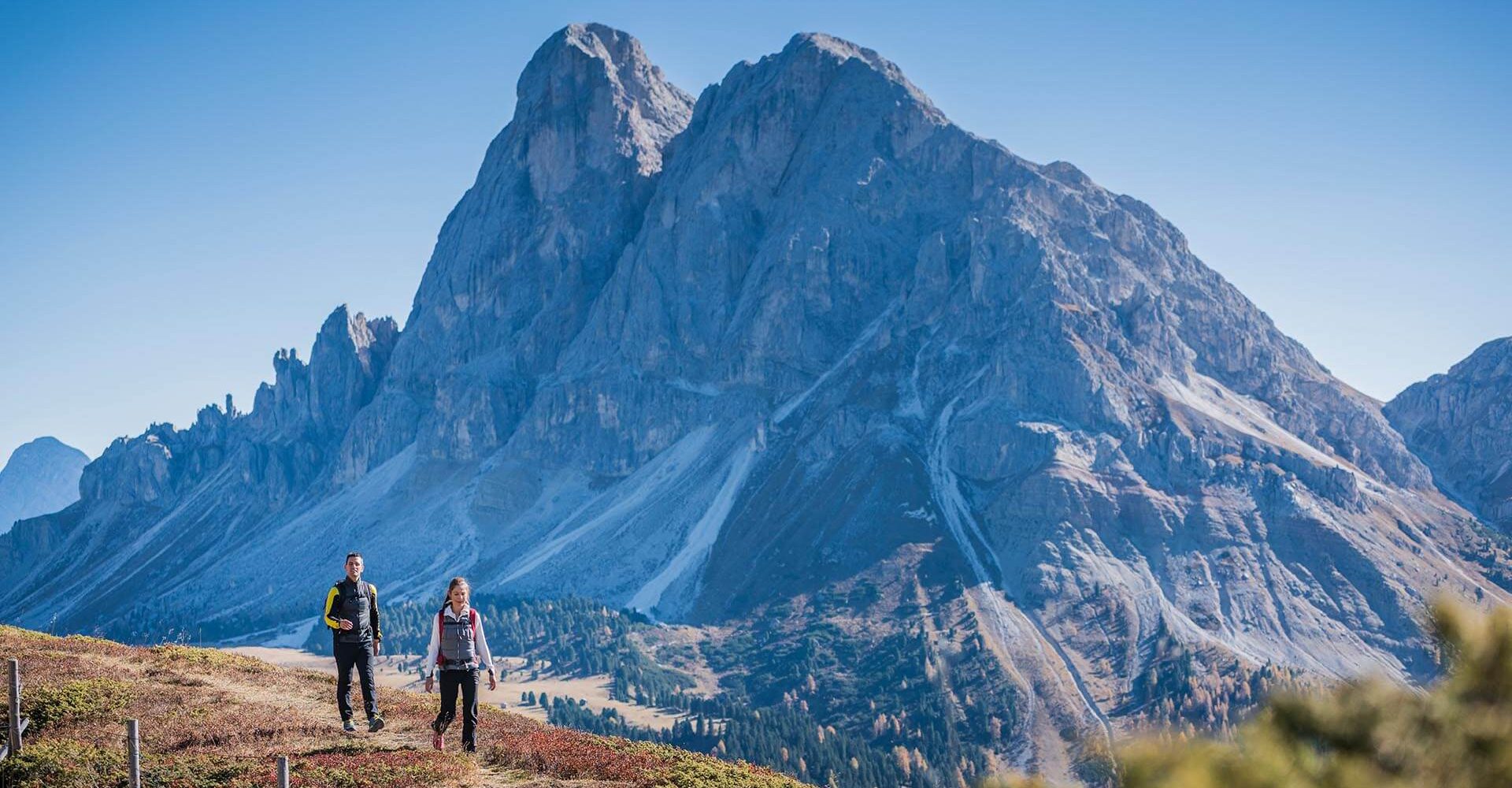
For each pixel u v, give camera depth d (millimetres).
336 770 27141
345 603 32031
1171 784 7578
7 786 26625
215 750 29328
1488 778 7344
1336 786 7430
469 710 30078
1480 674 7719
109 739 30234
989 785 10102
